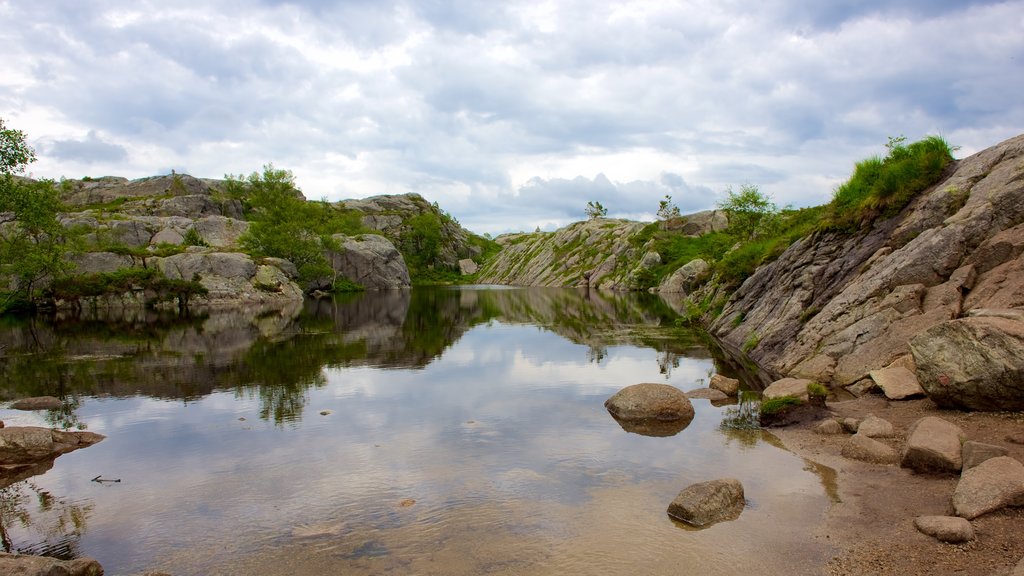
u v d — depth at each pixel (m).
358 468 12.04
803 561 7.74
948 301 16.00
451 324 42.28
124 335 36.22
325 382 21.12
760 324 26.08
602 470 11.59
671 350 27.97
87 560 8.10
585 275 107.38
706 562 7.86
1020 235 15.95
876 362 16.48
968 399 12.12
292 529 9.30
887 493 9.58
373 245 109.75
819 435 13.05
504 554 8.25
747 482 10.65
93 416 16.81
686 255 90.69
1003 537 7.51
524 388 19.77
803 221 38.75
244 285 70.56
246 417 16.39
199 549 8.74
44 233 57.66
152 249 77.56
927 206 19.73
